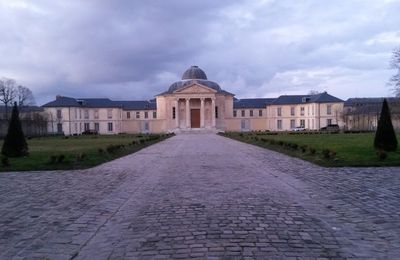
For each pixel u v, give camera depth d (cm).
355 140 3516
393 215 795
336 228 713
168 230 716
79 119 10200
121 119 10638
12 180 1388
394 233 679
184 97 9588
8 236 698
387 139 2145
